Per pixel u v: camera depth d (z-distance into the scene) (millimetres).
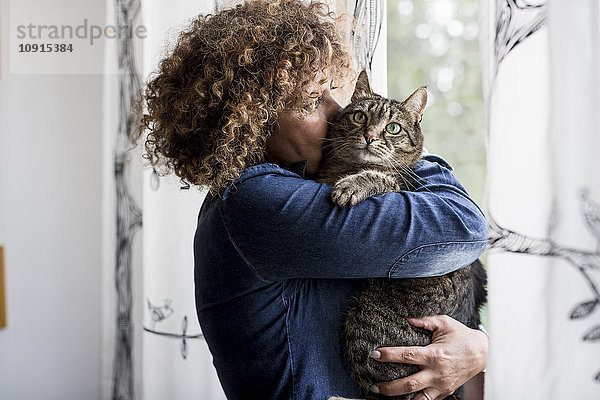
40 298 2387
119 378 2199
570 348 909
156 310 1872
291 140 1100
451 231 932
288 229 924
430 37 1839
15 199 2363
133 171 2158
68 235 2389
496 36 997
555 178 921
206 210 1091
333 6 1453
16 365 2379
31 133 2357
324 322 1036
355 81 1416
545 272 936
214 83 958
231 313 1014
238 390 1039
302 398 998
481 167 1789
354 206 932
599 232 895
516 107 966
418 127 1340
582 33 917
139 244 2170
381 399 1060
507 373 947
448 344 1044
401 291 1085
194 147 1012
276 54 990
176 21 1838
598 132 900
